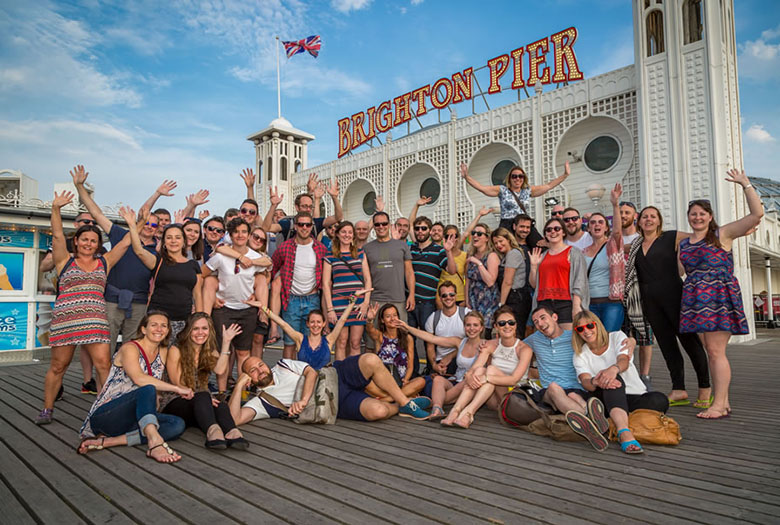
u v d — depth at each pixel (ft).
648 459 11.46
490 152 61.00
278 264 20.31
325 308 20.44
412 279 21.38
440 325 19.57
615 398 12.85
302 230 19.54
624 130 49.34
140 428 12.29
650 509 8.62
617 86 47.60
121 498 9.30
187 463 11.34
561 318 17.06
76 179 17.95
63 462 11.48
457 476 10.41
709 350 15.65
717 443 12.65
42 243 36.04
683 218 40.83
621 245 17.62
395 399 16.42
